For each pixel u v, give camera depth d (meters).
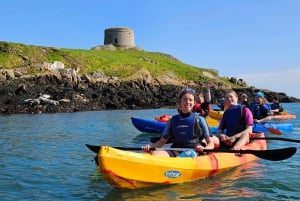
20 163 9.46
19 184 7.39
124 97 39.75
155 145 7.63
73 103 34.50
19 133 16.09
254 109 16.73
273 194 6.56
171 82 51.50
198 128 7.54
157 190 6.69
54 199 6.41
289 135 14.89
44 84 38.72
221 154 8.32
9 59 43.75
